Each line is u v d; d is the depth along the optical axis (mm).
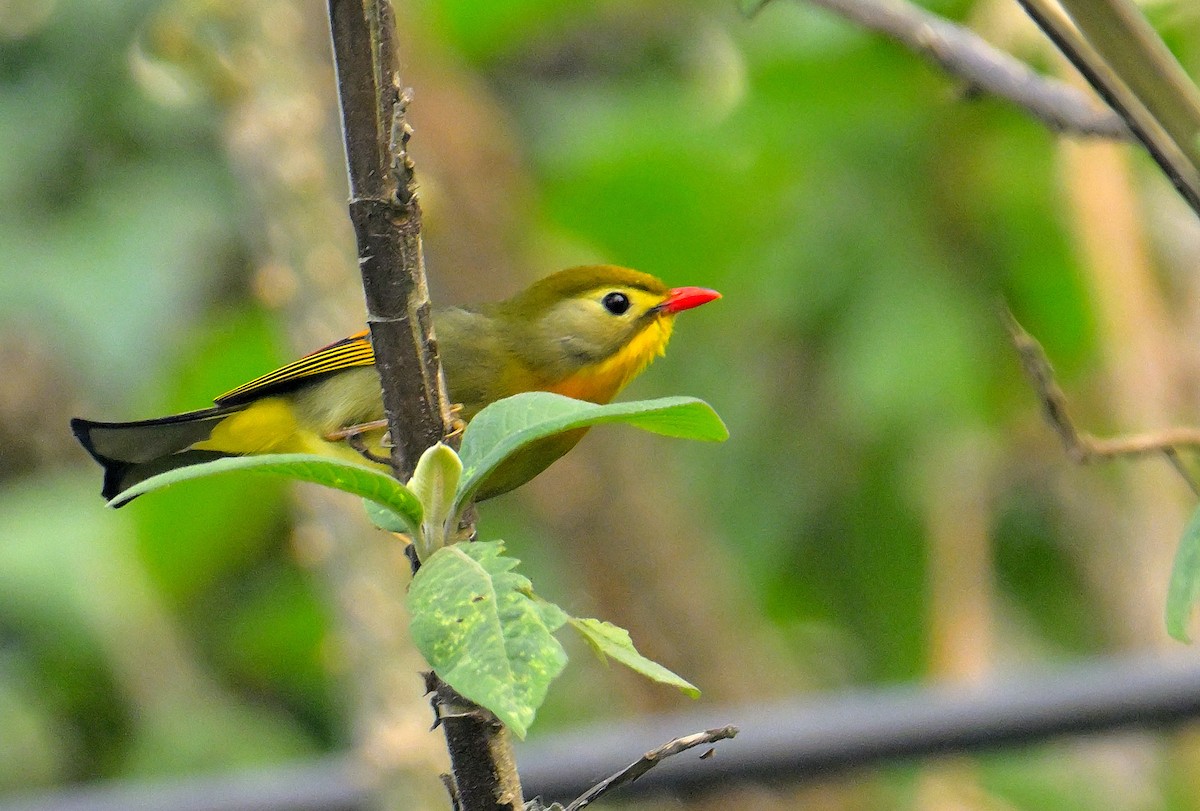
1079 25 4012
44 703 11945
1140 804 11188
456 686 3125
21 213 12008
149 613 12297
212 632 12773
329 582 8656
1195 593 3424
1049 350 11109
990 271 11008
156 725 11938
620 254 11922
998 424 11328
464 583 3309
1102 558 11406
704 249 11766
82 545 12125
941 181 10953
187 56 9078
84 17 12086
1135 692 7488
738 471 12102
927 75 10680
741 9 4637
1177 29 8281
